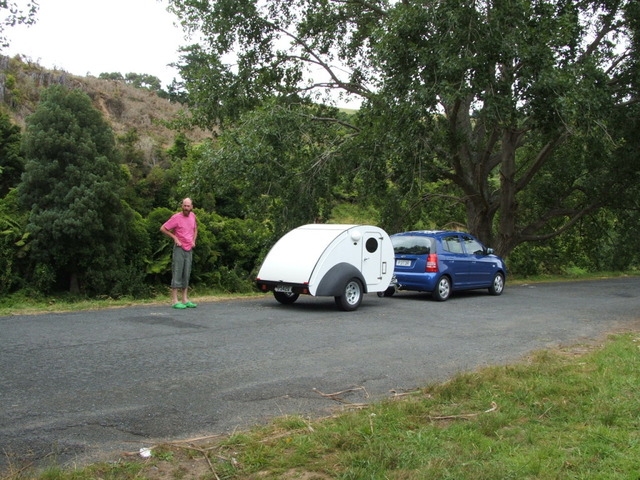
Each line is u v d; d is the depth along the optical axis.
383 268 12.55
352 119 20.31
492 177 30.81
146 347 7.64
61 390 5.65
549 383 6.11
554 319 11.57
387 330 9.67
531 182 23.59
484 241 22.27
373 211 26.38
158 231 14.71
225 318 10.28
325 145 18.89
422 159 16.38
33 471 3.80
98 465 3.94
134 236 14.05
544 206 23.89
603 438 4.61
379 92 16.19
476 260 15.30
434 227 26.89
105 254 12.95
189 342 8.07
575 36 17.16
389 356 7.70
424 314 11.73
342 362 7.27
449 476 3.84
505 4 14.71
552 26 15.50
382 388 6.16
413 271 14.22
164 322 9.59
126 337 8.23
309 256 11.63
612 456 4.28
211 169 16.92
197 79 19.16
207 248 15.38
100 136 13.38
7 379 5.93
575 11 17.72
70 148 12.70
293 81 20.33
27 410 5.05
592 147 19.34
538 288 19.17
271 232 18.05
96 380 6.04
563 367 6.89
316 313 11.35
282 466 4.04
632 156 20.27
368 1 19.95
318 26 19.38
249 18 18.86
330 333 9.20
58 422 4.79
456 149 17.88
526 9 14.82
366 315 11.33
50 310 10.59
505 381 6.17
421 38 15.15
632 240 26.62
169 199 19.17
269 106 17.77
